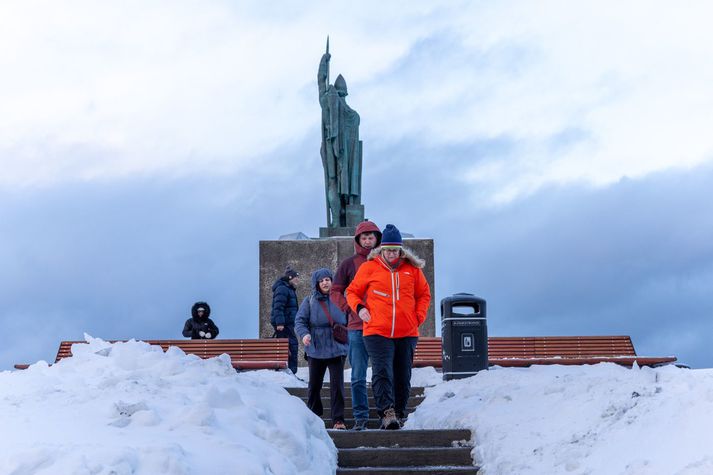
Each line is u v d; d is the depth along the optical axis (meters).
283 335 16.42
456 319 13.34
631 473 6.53
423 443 9.20
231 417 7.88
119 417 7.45
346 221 21.78
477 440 8.93
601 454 7.25
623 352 17.81
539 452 7.85
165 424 7.44
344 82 22.59
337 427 10.61
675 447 6.64
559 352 17.86
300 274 20.17
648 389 8.12
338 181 21.86
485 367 13.27
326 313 10.83
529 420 8.71
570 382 9.28
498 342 17.94
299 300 20.06
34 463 5.99
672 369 9.85
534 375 11.66
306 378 15.80
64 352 17.52
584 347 17.88
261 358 16.48
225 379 9.68
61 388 8.80
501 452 8.28
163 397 8.37
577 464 7.32
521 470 7.72
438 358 17.69
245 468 6.68
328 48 22.52
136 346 10.59
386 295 10.03
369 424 11.49
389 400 9.91
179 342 16.97
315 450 8.38
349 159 21.97
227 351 16.69
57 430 7.00
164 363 9.84
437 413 10.45
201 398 8.59
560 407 8.62
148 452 6.39
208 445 7.00
